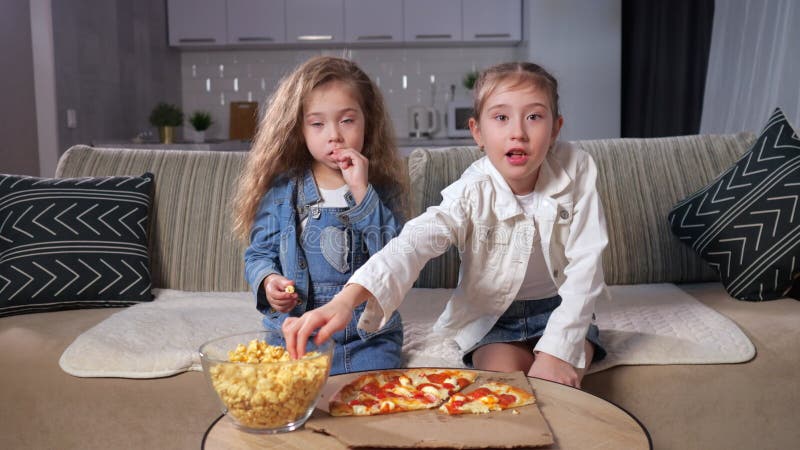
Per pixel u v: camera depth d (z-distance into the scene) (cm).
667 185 190
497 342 130
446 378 89
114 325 143
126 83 446
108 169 191
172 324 145
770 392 129
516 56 521
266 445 74
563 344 115
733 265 162
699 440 128
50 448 127
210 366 79
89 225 168
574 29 450
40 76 355
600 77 453
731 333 138
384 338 129
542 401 84
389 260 105
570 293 122
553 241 130
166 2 500
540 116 119
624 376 126
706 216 170
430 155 188
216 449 73
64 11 369
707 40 389
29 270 159
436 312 159
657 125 424
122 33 439
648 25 437
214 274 183
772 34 310
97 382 125
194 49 524
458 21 491
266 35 495
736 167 173
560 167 133
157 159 193
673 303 161
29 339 138
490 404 81
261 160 138
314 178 136
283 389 75
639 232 186
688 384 127
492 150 122
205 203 187
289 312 128
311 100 129
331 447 73
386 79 528
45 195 170
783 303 158
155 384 124
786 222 158
